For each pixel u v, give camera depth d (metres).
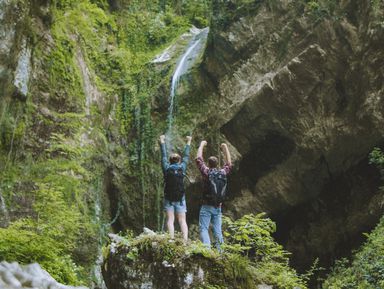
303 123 14.52
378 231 11.88
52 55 13.90
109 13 19.47
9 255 4.55
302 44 14.73
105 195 15.15
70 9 16.88
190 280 5.88
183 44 18.67
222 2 16.27
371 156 13.64
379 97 13.35
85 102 14.80
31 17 12.31
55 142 13.13
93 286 12.31
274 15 15.41
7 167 11.79
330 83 14.19
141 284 6.09
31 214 11.47
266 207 15.42
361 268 10.80
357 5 13.77
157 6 20.81
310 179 15.05
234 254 6.06
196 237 15.28
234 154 15.29
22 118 12.38
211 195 7.32
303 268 15.49
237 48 15.80
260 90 14.69
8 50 10.39
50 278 3.35
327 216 15.23
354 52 13.73
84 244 12.50
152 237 6.30
